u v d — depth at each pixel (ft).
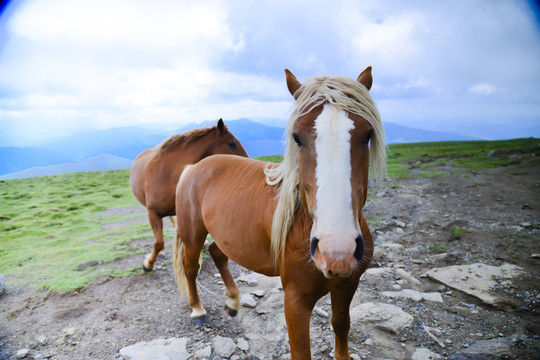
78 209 34.78
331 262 4.26
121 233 22.40
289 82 6.09
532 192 24.22
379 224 19.70
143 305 11.46
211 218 8.14
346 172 4.55
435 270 12.58
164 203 13.80
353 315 9.62
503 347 7.66
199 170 9.34
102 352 8.75
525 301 10.15
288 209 5.79
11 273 14.98
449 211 21.15
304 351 5.74
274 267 6.77
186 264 9.99
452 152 73.72
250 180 7.63
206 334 9.41
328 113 4.86
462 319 9.50
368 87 5.99
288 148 5.69
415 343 8.50
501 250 14.20
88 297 12.19
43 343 9.30
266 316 10.26
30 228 25.48
